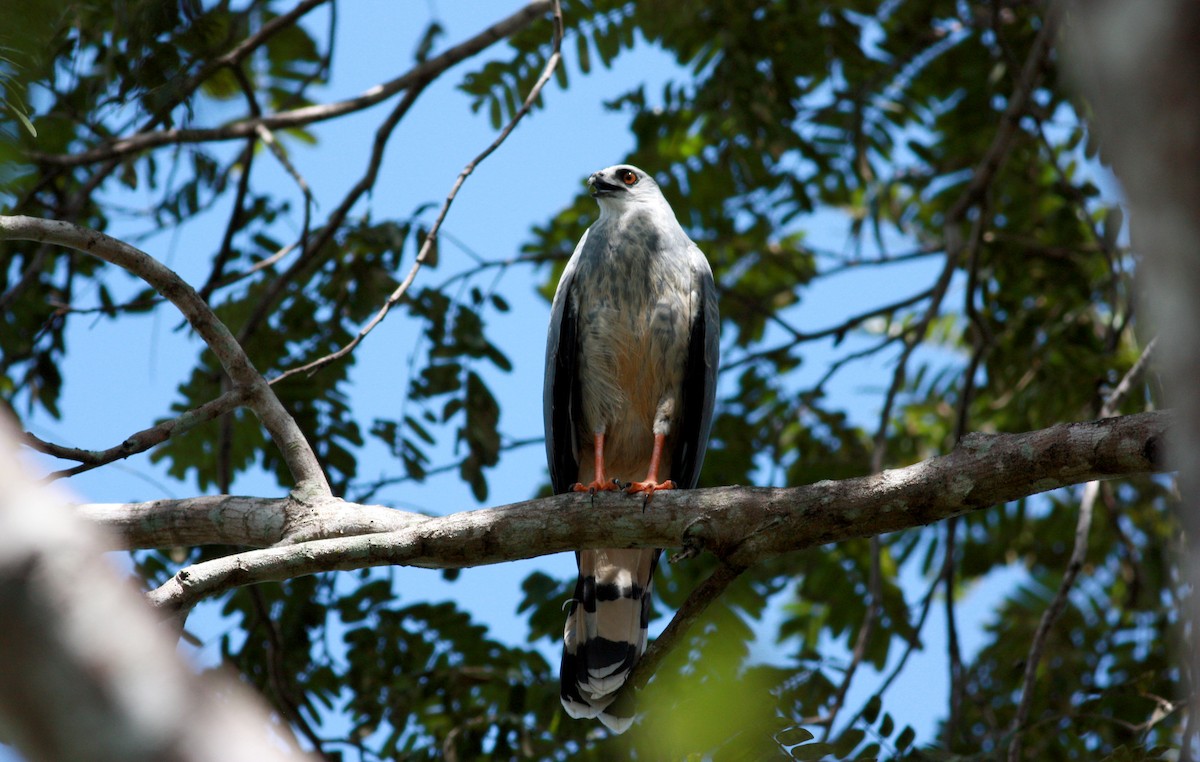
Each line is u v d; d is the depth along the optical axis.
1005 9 12.89
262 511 7.39
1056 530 13.03
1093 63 2.13
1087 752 9.98
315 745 9.84
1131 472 6.17
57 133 11.38
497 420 10.95
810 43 12.50
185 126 10.30
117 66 9.53
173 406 11.31
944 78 13.25
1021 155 13.34
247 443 11.20
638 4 11.88
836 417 13.42
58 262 11.98
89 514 7.39
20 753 2.33
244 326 10.83
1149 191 2.01
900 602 12.10
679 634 7.06
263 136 10.42
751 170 13.02
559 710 10.17
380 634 10.51
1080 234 12.94
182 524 7.43
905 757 7.94
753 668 9.34
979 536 13.05
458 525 7.10
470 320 11.06
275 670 9.78
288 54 13.44
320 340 11.16
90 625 2.34
